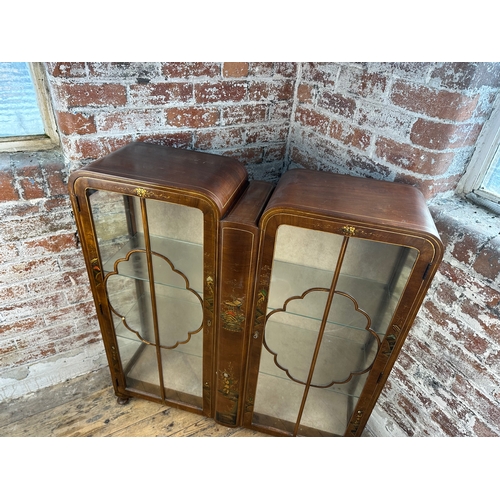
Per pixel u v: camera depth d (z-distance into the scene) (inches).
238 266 34.0
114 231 37.5
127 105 38.9
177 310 42.7
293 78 46.5
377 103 37.1
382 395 49.8
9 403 52.9
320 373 41.9
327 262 35.4
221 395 46.1
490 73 30.5
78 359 55.9
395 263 33.8
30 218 41.1
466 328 36.1
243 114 45.8
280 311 37.0
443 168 34.9
